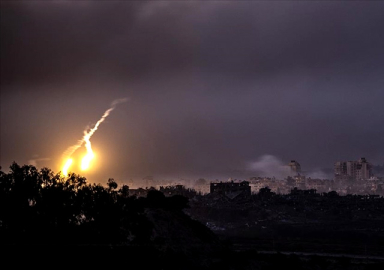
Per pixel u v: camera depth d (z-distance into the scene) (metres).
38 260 107.81
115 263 110.44
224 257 147.88
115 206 118.44
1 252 107.81
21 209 113.00
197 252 148.62
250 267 143.12
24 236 111.88
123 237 118.56
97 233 116.12
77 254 109.81
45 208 114.38
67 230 113.75
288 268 148.25
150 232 121.81
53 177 119.94
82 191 118.19
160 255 126.44
